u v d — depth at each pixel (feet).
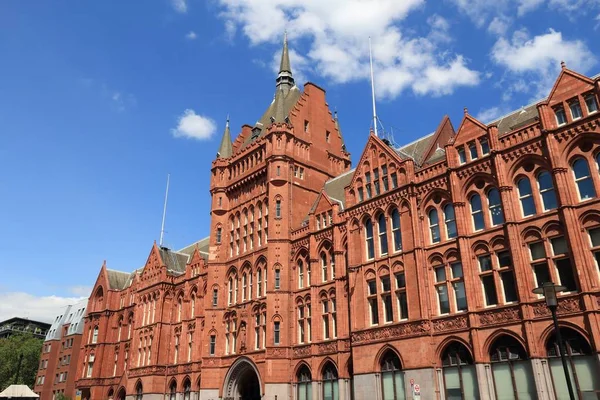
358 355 134.41
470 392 110.83
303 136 199.72
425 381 116.78
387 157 144.97
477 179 122.83
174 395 214.07
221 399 175.22
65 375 372.38
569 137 106.93
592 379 93.09
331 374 148.97
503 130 131.75
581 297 96.53
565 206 102.73
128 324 261.44
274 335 163.84
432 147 152.46
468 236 120.06
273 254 174.19
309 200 189.57
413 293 126.41
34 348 412.16
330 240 161.17
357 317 139.23
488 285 114.83
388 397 125.80
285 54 242.99
